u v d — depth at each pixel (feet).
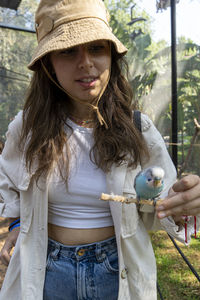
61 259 4.09
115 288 4.02
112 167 3.89
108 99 4.05
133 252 4.07
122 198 3.15
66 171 4.00
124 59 4.62
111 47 4.04
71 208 4.13
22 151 4.51
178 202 2.97
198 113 18.48
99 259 3.97
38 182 4.10
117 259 4.03
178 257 11.93
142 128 4.10
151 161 4.19
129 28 20.26
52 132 4.09
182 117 18.72
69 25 3.55
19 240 4.48
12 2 17.94
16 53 26.32
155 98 18.69
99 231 4.04
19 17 19.29
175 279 10.41
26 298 4.10
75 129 4.14
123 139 3.87
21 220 4.36
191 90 18.29
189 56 17.81
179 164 20.56
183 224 3.68
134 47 19.61
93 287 3.93
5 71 27.07
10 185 4.75
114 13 20.83
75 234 4.05
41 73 4.22
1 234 14.97
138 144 3.94
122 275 3.94
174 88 10.89
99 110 4.06
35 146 4.11
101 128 3.97
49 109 4.20
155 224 4.25
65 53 3.58
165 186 3.97
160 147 4.12
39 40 3.97
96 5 3.72
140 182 3.14
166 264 11.41
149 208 4.00
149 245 4.34
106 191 3.95
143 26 20.16
